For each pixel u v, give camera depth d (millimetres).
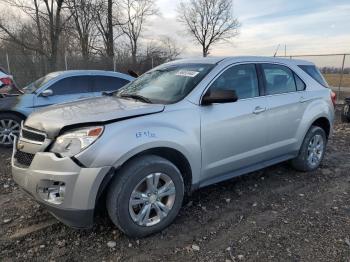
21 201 4430
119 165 3207
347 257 3199
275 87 4828
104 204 3488
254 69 4602
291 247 3361
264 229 3705
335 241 3471
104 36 28500
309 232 3646
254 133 4430
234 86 4312
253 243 3432
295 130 5062
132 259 3178
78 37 27047
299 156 5336
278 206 4293
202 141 3869
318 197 4590
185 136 3676
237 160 4312
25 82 21344
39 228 3719
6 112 7281
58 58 23672
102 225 3746
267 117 4562
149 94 4184
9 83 8359
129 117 3404
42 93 7508
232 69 4340
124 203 3285
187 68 4426
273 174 5426
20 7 23359
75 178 3086
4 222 3863
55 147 3232
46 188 3225
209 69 4195
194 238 3525
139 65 23234
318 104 5359
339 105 15172
